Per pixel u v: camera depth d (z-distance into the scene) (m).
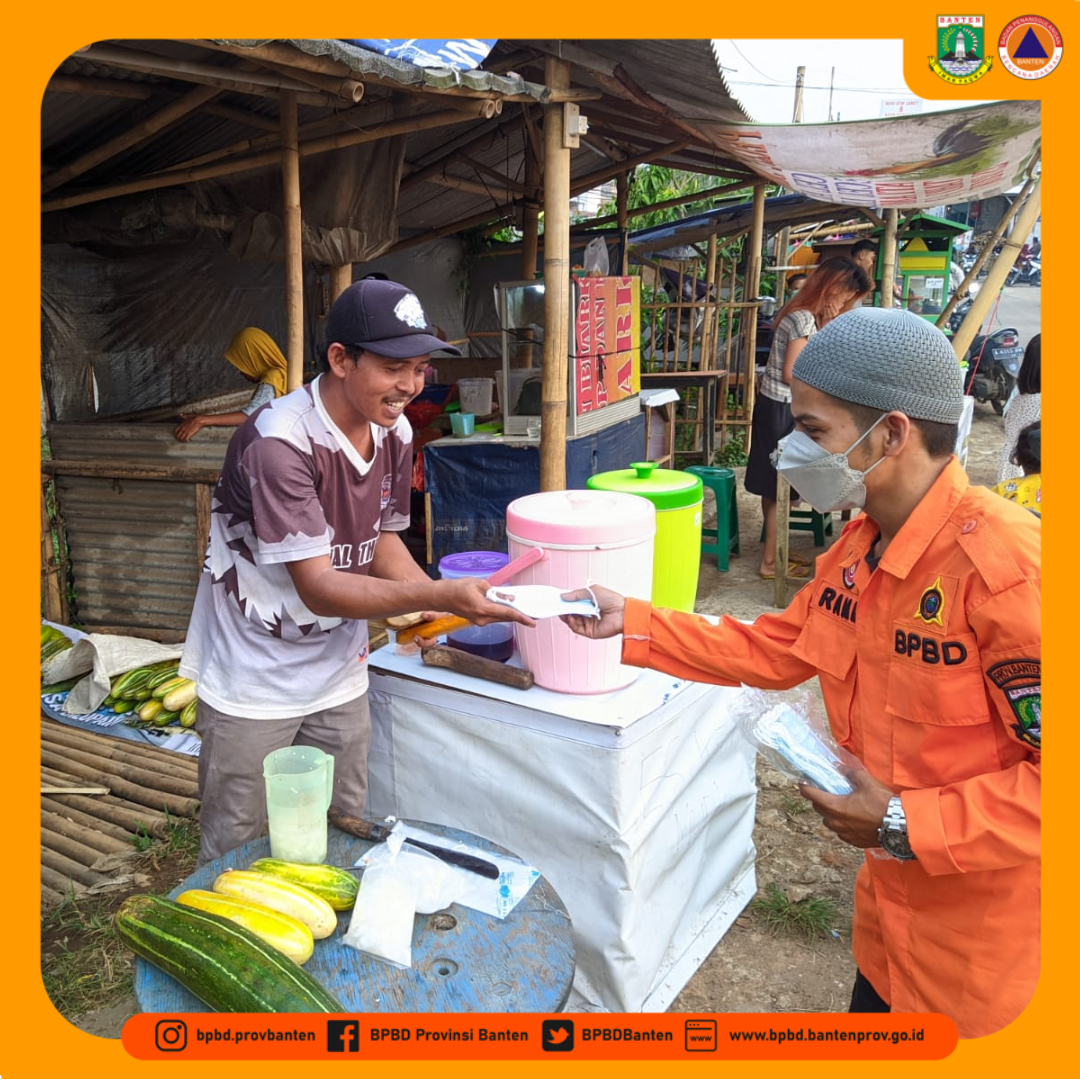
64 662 4.06
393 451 2.19
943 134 4.74
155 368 6.27
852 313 1.38
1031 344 3.54
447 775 2.33
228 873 1.61
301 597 1.94
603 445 5.34
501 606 1.81
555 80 4.05
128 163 4.77
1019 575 1.23
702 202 15.34
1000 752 1.31
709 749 2.47
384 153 4.52
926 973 1.42
